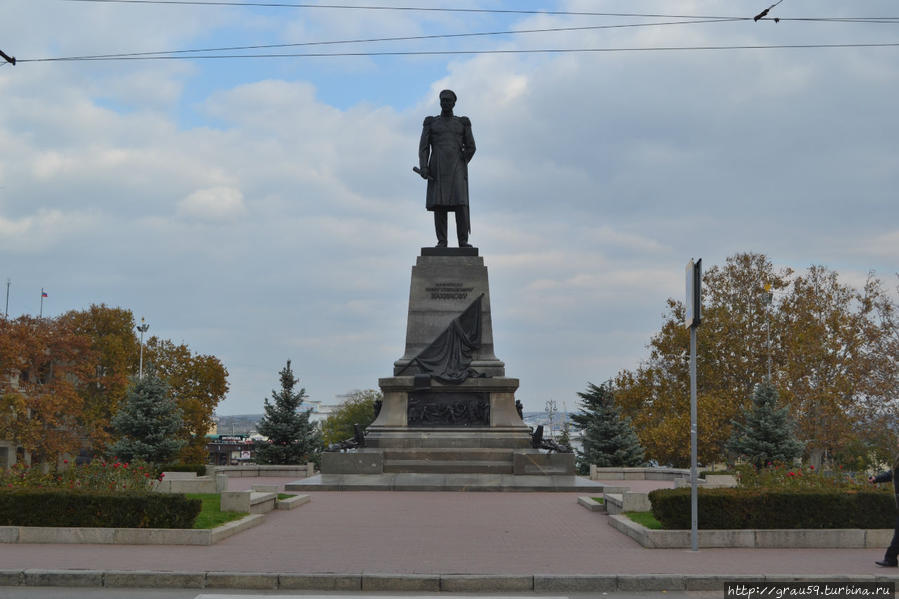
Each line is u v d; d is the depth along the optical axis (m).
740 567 17.38
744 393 81.25
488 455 39.19
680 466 91.19
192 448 92.62
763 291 82.06
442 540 21.23
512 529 23.50
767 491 21.17
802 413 76.31
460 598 15.20
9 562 17.11
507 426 40.34
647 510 25.45
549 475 37.94
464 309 42.59
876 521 20.80
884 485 23.55
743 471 24.80
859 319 78.12
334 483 36.75
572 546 20.33
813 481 24.33
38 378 79.31
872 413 74.38
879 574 16.56
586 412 71.69
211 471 49.34
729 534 20.30
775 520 20.77
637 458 67.19
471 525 24.36
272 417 65.44
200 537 20.14
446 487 36.62
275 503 28.69
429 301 42.72
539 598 15.27
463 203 44.06
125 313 92.44
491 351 42.28
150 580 16.03
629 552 19.41
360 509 28.73
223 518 23.55
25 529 20.00
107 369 88.69
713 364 82.81
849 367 76.94
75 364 81.31
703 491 21.14
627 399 84.12
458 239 44.19
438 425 40.38
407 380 40.72
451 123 44.75
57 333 78.12
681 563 17.86
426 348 41.66
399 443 39.78
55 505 20.31
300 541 20.91
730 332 82.12
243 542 20.64
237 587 15.98
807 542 20.41
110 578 16.02
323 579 16.00
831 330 78.88
